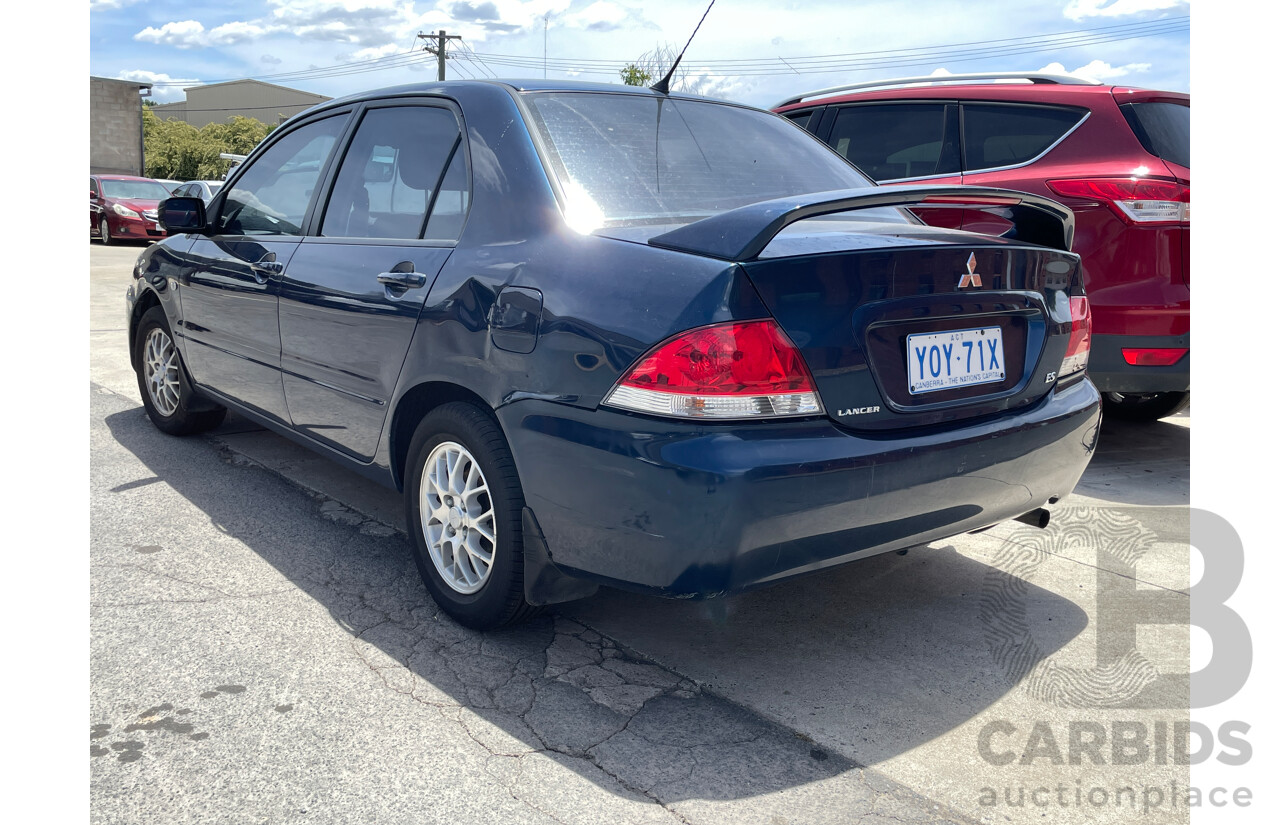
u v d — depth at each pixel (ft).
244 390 12.24
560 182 8.21
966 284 7.56
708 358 6.55
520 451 7.56
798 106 18.20
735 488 6.46
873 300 7.04
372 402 9.53
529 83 9.48
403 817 6.08
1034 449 8.05
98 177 61.36
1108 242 13.07
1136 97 13.75
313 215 11.02
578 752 6.86
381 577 9.82
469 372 8.05
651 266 7.02
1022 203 8.12
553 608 9.27
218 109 381.81
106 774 6.40
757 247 6.64
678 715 7.41
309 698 7.45
